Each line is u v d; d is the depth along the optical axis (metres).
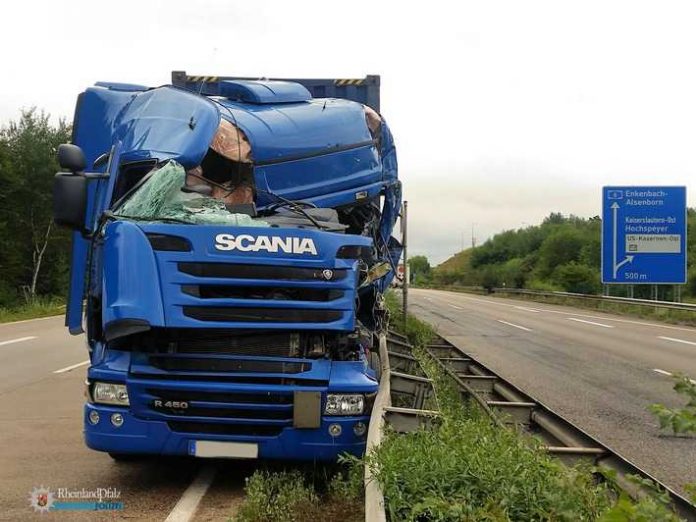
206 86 9.59
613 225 26.05
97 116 6.54
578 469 4.40
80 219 5.51
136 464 6.20
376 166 7.55
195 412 5.14
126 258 5.03
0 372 12.48
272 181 6.52
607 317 29.45
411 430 5.11
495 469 4.18
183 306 5.01
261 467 5.51
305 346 5.25
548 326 24.00
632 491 4.77
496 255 96.38
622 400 10.00
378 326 7.49
